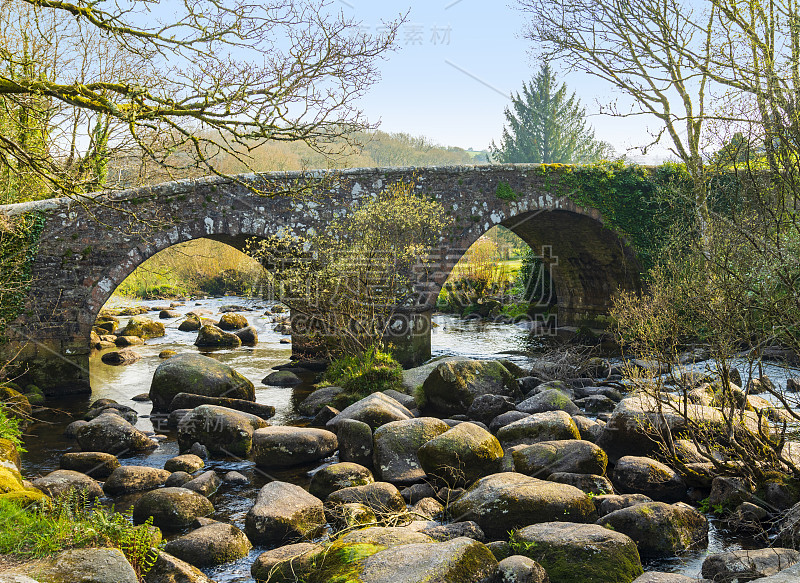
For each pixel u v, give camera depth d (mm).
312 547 6602
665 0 13906
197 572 6195
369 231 15547
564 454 8727
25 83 7488
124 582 4816
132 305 30938
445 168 18438
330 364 16453
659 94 15219
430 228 17484
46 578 4738
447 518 7805
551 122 53719
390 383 14117
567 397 12406
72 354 15203
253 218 16312
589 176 20766
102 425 11109
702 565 6199
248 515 7582
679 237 17812
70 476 8812
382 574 5297
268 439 10234
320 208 16891
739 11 9508
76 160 15688
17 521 5910
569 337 23547
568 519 7133
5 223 13297
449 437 8992
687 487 8500
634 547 6230
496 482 7660
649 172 21516
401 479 9250
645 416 9422
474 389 13008
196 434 10953
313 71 7953
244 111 7961
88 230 15203
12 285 14375
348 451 10109
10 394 13195
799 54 8031
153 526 7469
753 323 7621
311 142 8484
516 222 22781
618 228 21156
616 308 11844
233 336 22281
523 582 5418
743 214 7539
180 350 21141
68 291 15148
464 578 5254
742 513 7363
